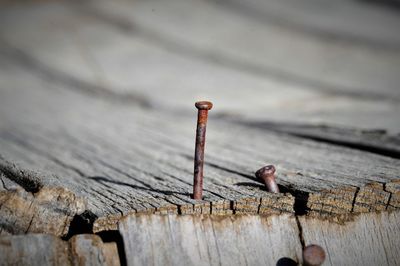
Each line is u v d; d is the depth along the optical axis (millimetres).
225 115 888
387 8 2035
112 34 1749
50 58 1527
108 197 485
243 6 2035
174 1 2182
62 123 821
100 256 442
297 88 1094
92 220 456
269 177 489
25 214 457
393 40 1562
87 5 2188
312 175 518
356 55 1412
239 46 1527
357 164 549
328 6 2055
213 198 475
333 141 636
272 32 1671
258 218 467
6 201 458
